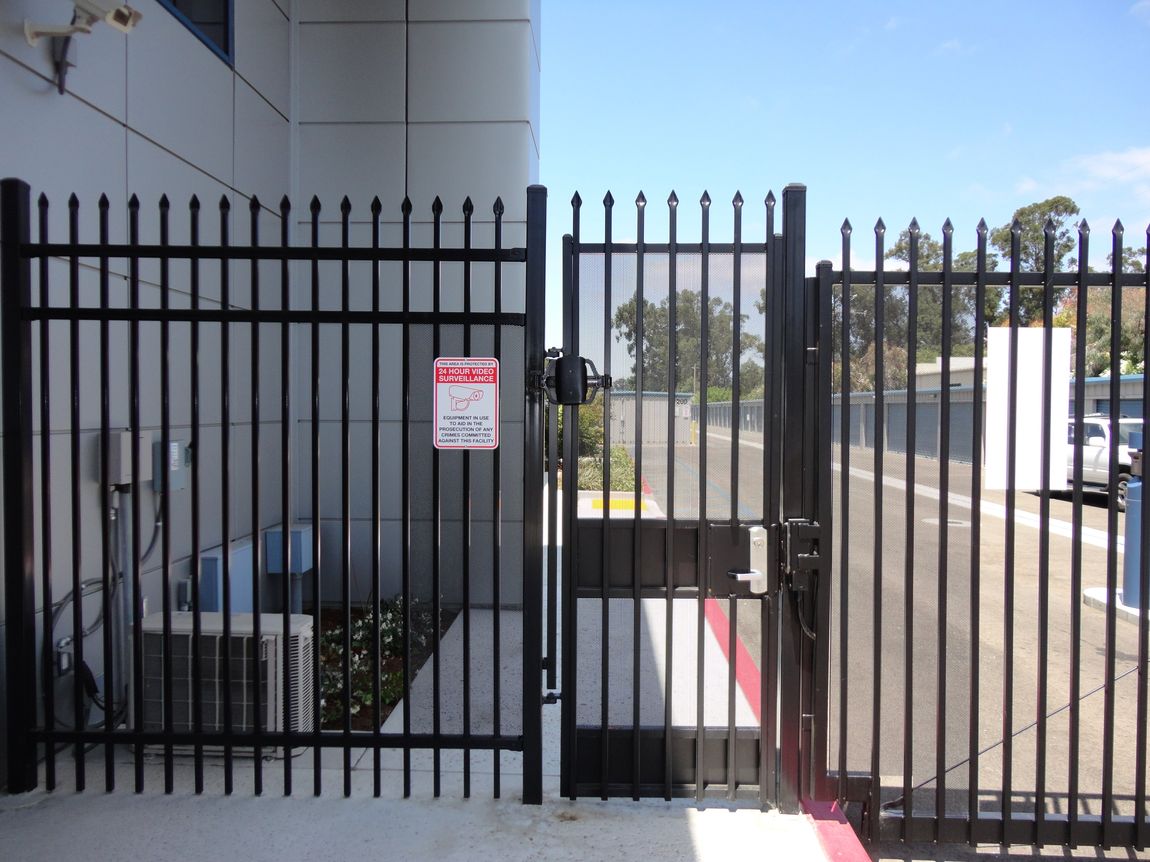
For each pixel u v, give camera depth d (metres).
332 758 3.60
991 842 2.95
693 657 3.33
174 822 2.89
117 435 3.94
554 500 3.06
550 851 2.71
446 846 2.74
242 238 5.50
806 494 3.03
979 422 2.93
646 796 3.10
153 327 4.42
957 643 4.22
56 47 3.60
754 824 2.90
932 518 8.09
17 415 3.05
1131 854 3.10
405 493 3.03
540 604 3.04
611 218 3.04
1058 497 14.74
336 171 6.35
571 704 3.07
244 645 3.56
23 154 3.43
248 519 5.65
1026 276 2.92
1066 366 2.92
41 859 2.64
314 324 2.99
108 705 3.12
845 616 3.01
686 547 3.05
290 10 6.30
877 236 2.96
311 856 2.67
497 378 2.99
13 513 3.06
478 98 6.30
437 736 3.06
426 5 6.30
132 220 2.97
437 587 3.04
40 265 2.98
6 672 3.12
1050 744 4.11
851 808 3.13
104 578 3.10
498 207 3.00
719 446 3.09
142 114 4.29
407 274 2.98
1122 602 6.39
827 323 2.98
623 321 3.07
